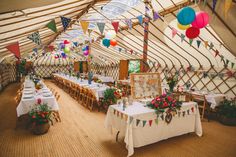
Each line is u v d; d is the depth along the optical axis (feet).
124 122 10.07
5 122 14.80
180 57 22.86
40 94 15.12
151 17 15.61
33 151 10.04
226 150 10.52
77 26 21.57
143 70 15.72
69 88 29.12
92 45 32.76
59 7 11.67
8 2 7.15
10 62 41.37
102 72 45.62
